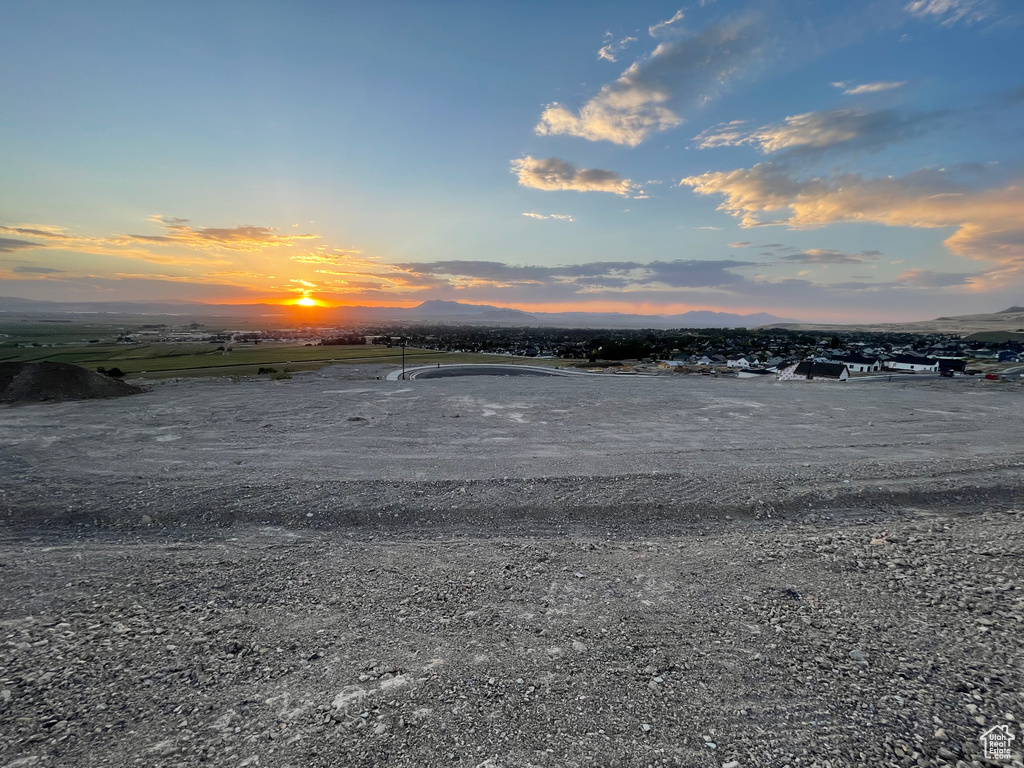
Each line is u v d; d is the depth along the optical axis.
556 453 8.35
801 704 2.74
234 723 2.61
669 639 3.37
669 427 10.50
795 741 2.48
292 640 3.35
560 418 11.52
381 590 4.09
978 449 8.53
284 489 6.48
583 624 3.57
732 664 3.09
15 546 4.95
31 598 3.87
